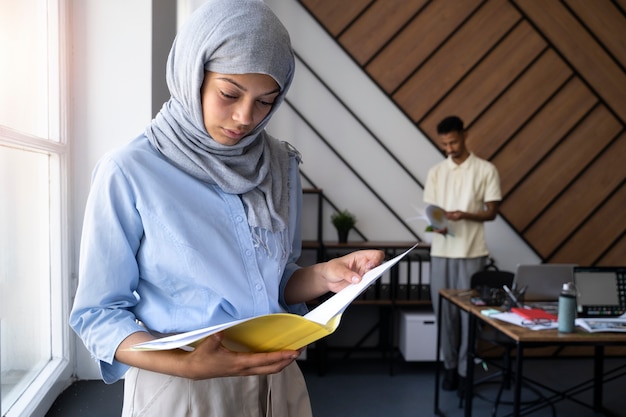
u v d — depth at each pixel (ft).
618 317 8.41
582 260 13.91
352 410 10.68
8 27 4.50
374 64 13.53
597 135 13.82
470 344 9.43
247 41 2.54
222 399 2.88
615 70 13.75
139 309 2.89
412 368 13.24
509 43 13.62
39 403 4.63
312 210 13.66
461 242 11.71
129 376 2.89
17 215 4.75
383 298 13.07
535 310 8.55
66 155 5.63
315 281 3.42
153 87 6.14
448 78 13.61
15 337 4.74
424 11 13.48
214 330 2.27
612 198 13.89
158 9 6.42
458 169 12.01
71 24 5.81
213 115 2.69
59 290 5.55
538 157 13.73
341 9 13.39
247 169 2.99
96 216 2.67
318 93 13.58
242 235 2.91
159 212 2.71
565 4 13.62
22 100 4.84
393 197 13.82
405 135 13.74
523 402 11.21
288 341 2.59
